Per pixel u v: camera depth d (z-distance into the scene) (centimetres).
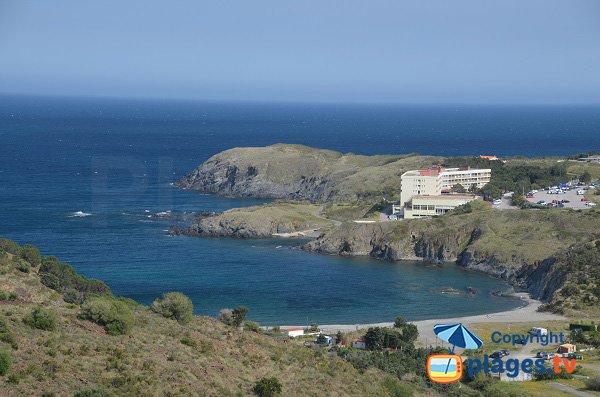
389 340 13575
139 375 7456
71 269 12900
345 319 17175
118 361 7675
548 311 17800
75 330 8344
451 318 17288
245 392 7812
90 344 7994
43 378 6881
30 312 8475
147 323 9350
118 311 8894
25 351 7394
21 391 6594
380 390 9069
